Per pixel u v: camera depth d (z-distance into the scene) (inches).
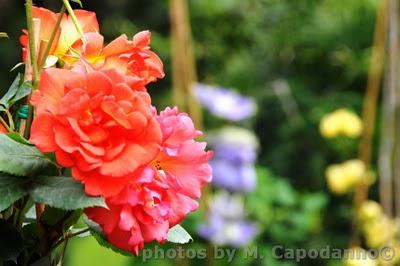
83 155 41.9
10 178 44.1
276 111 191.0
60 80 43.5
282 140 188.7
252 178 129.0
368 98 131.6
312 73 199.3
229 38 203.3
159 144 43.2
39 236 47.7
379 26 125.3
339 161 179.3
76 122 42.6
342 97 187.0
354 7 199.5
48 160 44.8
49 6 188.2
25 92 48.3
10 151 44.4
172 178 45.4
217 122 158.2
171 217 45.7
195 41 202.1
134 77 45.1
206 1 202.5
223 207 125.9
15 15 237.0
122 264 101.1
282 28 201.2
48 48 47.7
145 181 42.9
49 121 42.8
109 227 43.4
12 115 50.1
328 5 203.0
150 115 43.2
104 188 42.4
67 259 101.3
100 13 236.5
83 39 47.4
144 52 48.1
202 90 133.8
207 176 46.9
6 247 46.5
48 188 43.6
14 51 230.7
